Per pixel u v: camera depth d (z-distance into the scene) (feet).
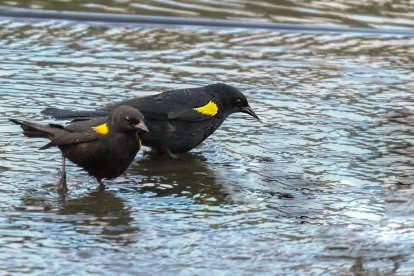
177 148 48.37
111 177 43.01
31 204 39.50
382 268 34.09
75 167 45.27
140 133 47.60
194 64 62.75
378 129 52.31
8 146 46.93
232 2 78.43
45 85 55.98
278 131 51.72
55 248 34.73
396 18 75.77
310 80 61.00
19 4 73.56
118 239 35.99
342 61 65.67
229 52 66.13
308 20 74.33
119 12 73.36
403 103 57.31
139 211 39.45
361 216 39.42
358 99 57.72
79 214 38.65
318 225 38.29
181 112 47.80
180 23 72.13
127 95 54.85
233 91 50.26
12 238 35.47
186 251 35.04
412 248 36.01
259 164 46.75
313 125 52.70
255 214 39.52
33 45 64.59
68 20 71.05
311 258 34.83
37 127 42.73
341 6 78.48
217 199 41.52
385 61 66.13
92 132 41.75
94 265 33.32
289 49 67.82
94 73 59.21
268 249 35.58
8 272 32.37
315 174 45.11
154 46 66.39
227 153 48.57
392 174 45.19
